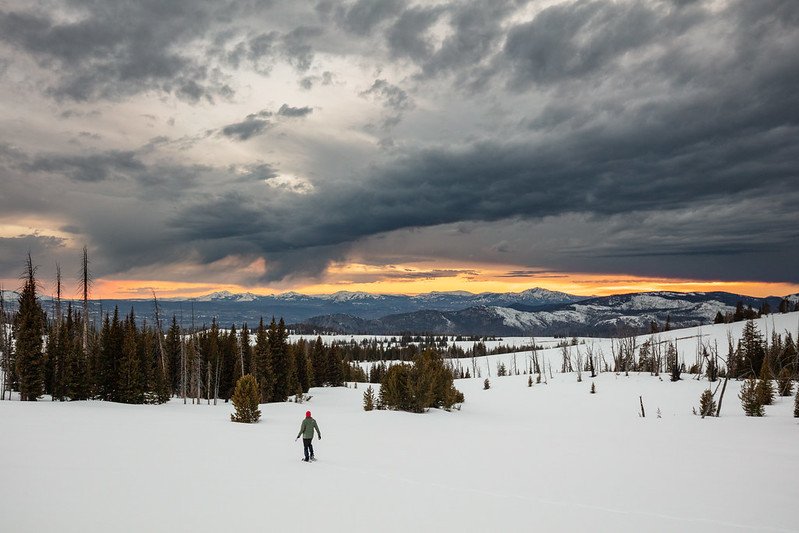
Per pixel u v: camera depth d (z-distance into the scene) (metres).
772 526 14.31
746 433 38.41
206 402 68.94
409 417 48.47
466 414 54.88
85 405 48.97
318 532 12.73
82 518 12.95
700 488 19.06
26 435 26.58
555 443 31.81
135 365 58.62
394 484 18.59
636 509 15.89
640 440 33.84
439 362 62.09
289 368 77.94
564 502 16.59
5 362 58.31
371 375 153.25
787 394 68.62
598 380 96.69
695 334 165.25
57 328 69.62
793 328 147.88
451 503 16.06
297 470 20.55
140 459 21.38
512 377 127.44
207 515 13.70
